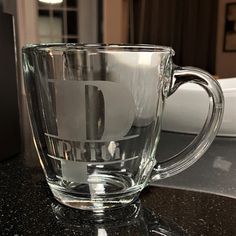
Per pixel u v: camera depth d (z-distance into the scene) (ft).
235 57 9.64
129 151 0.97
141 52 0.91
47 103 0.94
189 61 9.69
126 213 0.95
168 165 1.09
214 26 9.76
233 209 0.99
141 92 0.94
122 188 0.97
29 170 1.30
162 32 9.18
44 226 0.88
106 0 7.50
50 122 0.94
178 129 1.78
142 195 1.07
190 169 1.31
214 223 0.90
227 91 1.57
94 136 0.92
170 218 0.93
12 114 1.39
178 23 9.39
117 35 7.79
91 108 0.91
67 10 7.11
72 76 0.89
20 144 1.50
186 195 1.08
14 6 2.06
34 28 6.27
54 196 1.03
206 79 1.07
